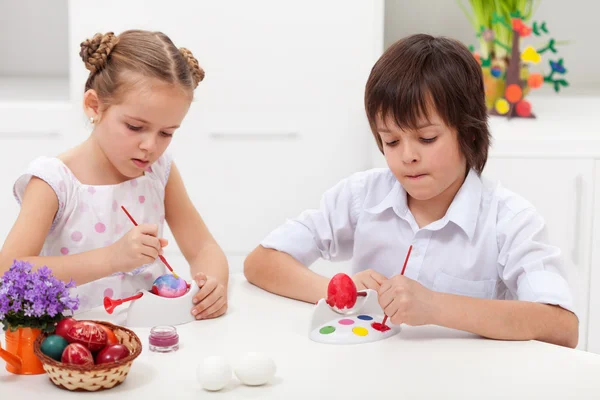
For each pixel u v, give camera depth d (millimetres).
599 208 2438
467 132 1363
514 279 1401
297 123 2607
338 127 2607
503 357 1178
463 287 1470
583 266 2479
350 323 1272
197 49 2570
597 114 2742
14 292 1085
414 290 1257
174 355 1169
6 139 2562
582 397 1047
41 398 1021
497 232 1443
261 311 1385
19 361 1087
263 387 1062
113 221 1545
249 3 2549
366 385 1071
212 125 2609
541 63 3082
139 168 1442
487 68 2709
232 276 1621
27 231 1430
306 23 2557
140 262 1340
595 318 2508
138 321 1297
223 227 2670
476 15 2713
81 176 1534
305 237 1553
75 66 2545
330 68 2578
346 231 1584
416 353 1186
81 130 2566
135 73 1371
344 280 1293
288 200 2650
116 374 1043
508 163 2445
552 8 3041
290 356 1171
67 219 1514
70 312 1326
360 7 2545
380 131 1353
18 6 3113
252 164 2633
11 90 2797
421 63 1312
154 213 1609
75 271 1366
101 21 2545
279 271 1489
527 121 2654
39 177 1472
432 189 1351
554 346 1229
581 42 3068
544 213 2461
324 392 1048
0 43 3139
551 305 1303
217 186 2645
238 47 2570
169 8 2547
